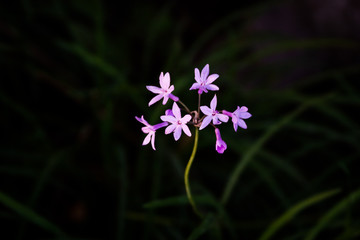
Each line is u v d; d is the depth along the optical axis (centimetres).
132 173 84
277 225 59
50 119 87
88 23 103
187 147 84
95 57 77
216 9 125
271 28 106
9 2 85
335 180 83
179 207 73
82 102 93
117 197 77
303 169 89
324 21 104
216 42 116
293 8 107
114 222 74
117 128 90
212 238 65
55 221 74
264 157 76
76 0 103
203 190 70
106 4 119
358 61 100
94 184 80
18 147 76
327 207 73
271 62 103
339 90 95
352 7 102
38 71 88
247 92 90
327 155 89
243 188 79
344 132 94
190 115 48
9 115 83
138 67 109
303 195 73
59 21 95
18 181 77
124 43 108
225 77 87
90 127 89
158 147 77
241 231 73
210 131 83
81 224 75
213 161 86
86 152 86
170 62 96
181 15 125
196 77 48
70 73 97
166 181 80
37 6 96
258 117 88
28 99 89
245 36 102
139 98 81
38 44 89
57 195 78
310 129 78
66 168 75
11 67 86
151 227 66
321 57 103
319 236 71
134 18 119
